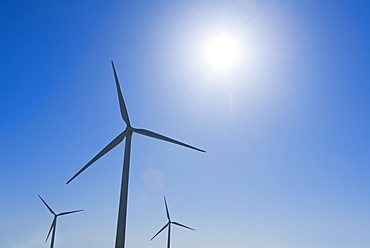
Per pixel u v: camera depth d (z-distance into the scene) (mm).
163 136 36688
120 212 30641
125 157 34094
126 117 36500
